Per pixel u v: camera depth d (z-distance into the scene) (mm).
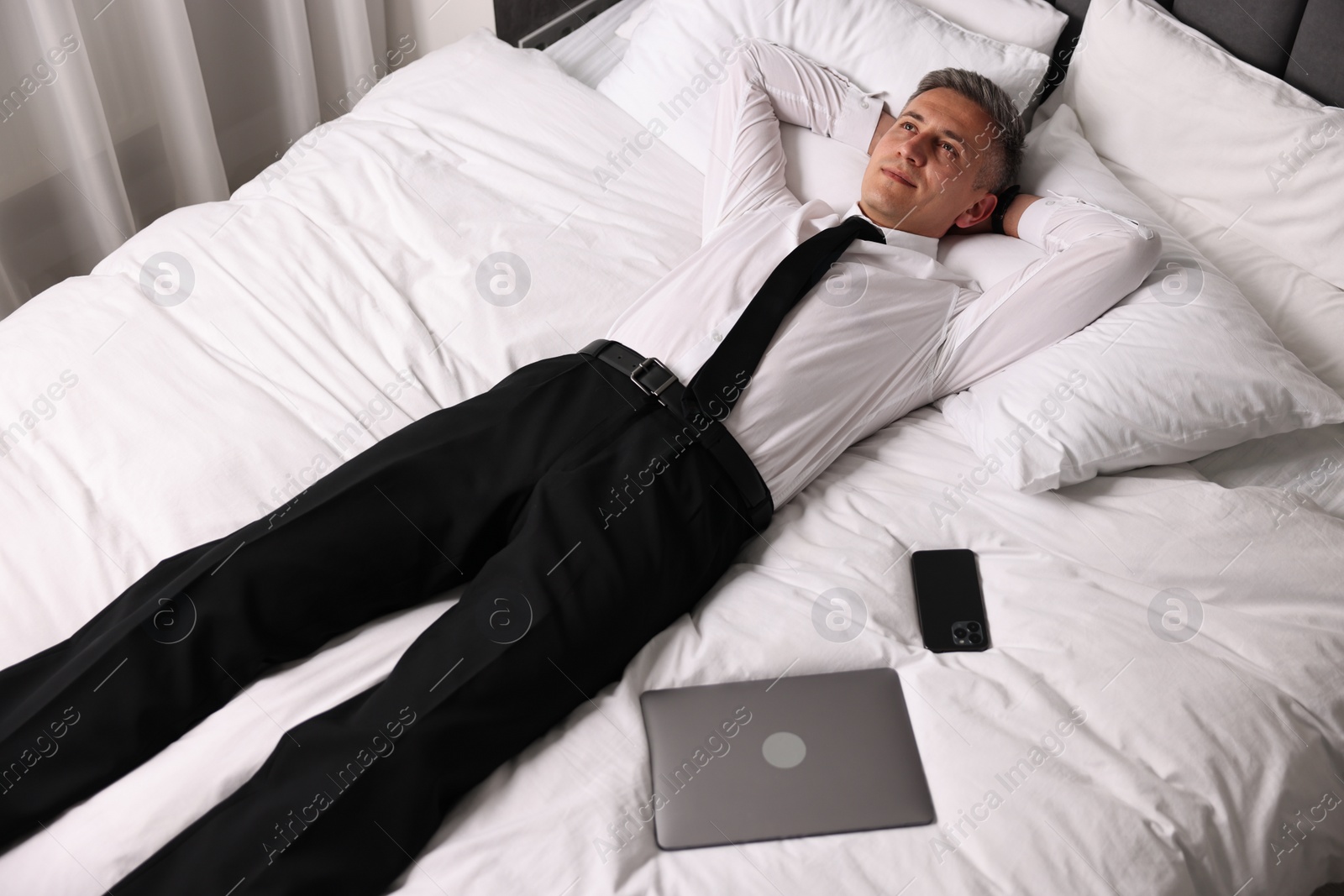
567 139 2125
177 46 2324
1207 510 1447
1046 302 1604
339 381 1606
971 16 2121
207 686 1243
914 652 1344
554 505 1366
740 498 1484
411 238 1882
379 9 2869
